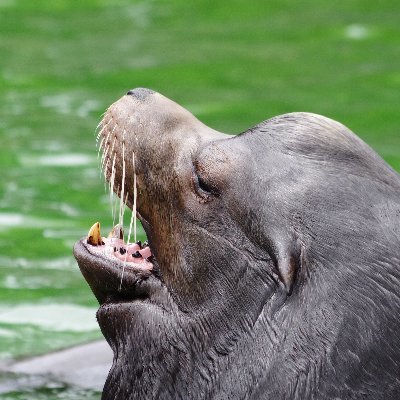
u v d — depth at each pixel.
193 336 11.68
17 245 18.92
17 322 16.81
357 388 10.86
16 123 24.08
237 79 26.83
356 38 29.95
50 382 14.98
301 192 11.25
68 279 18.06
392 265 11.01
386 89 25.97
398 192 11.29
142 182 12.27
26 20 32.31
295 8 32.75
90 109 24.91
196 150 12.04
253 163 11.55
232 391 11.30
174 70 27.50
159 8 33.25
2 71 27.77
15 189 20.83
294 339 11.03
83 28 31.58
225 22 31.86
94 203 20.14
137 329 12.06
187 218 11.87
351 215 11.12
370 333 10.89
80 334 16.48
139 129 12.38
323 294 10.99
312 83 26.50
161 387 11.86
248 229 11.45
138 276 12.16
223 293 11.56
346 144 11.50
